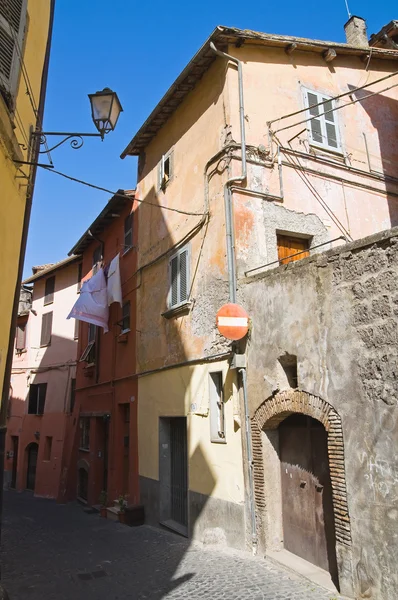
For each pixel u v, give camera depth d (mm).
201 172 10688
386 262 5844
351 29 14133
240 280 8727
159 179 13086
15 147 6727
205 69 10820
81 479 17781
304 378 6879
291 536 7402
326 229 10148
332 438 6242
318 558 6734
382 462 5484
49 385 23891
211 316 9633
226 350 9000
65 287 24375
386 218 11203
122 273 15391
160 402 11680
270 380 7629
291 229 9664
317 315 6785
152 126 13289
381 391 5629
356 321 6121
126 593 6543
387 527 5312
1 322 6785
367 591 5441
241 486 8219
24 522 13984
